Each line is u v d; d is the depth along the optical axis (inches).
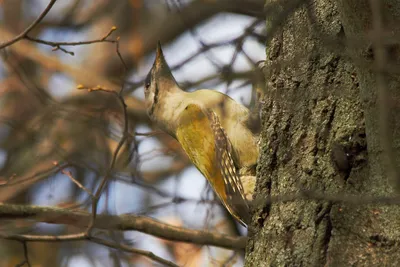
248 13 442.6
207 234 491.8
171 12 506.9
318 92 333.7
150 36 748.0
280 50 356.2
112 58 756.6
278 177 339.6
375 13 263.3
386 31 270.2
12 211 445.1
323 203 315.3
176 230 487.2
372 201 262.2
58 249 744.3
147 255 446.9
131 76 755.4
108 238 555.5
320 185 318.7
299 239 319.0
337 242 302.8
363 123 314.5
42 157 674.2
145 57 756.0
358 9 272.4
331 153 320.2
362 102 289.9
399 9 271.6
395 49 269.6
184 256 614.5
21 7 796.0
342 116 322.7
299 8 350.3
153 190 507.5
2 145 718.5
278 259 323.6
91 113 692.7
